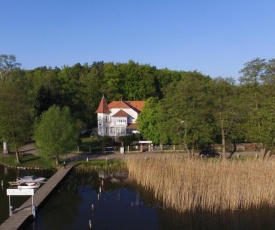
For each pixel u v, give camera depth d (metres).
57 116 60.59
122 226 32.81
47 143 58.69
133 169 51.31
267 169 38.44
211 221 33.59
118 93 112.81
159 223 33.44
